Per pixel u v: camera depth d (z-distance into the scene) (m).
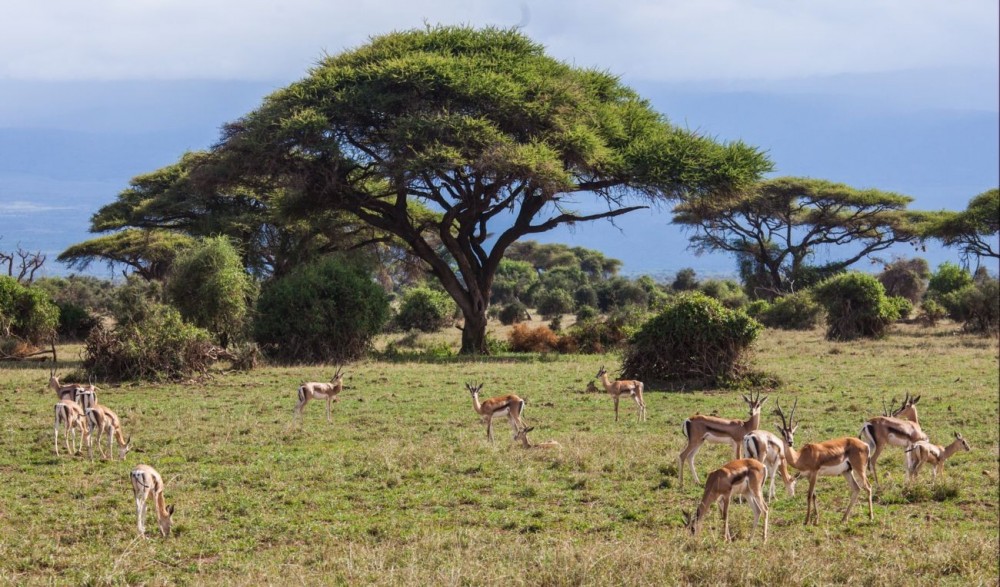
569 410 29.88
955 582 14.10
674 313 36.72
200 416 27.78
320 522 16.95
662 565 13.93
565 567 13.68
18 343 51.19
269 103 53.47
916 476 20.33
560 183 48.09
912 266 107.88
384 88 51.75
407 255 72.12
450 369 42.47
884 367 42.41
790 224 100.06
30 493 18.61
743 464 15.85
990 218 85.44
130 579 13.98
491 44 58.97
